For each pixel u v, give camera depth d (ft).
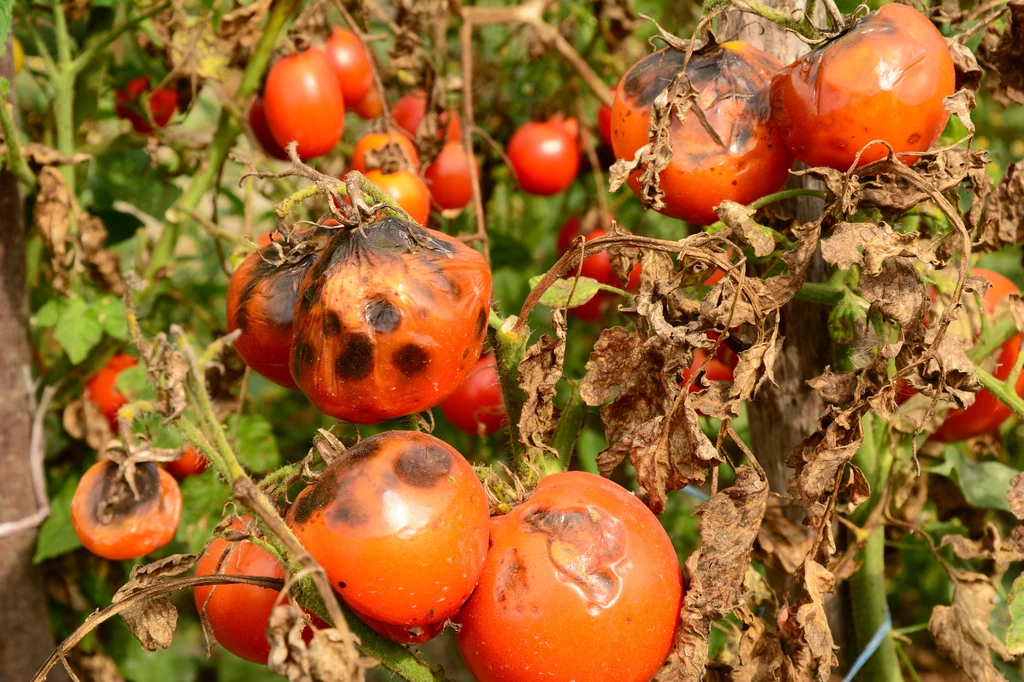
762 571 3.49
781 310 3.13
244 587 2.71
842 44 2.68
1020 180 2.85
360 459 2.54
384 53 4.73
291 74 3.52
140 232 4.12
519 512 2.62
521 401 2.74
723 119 2.77
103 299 3.67
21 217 3.64
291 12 3.54
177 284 5.02
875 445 3.16
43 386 3.82
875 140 2.65
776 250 2.95
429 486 2.52
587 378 2.73
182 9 3.77
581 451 3.98
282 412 5.03
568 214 5.04
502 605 2.56
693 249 2.65
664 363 2.69
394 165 3.52
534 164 4.07
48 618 3.75
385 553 2.48
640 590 2.57
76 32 4.06
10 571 3.66
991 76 3.01
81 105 3.84
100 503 2.77
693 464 2.68
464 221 4.43
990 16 2.90
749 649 2.81
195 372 2.46
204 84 3.83
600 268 3.90
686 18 4.21
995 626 3.47
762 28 3.04
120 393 3.72
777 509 3.15
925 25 2.69
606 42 4.18
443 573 2.50
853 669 3.22
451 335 2.55
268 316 2.72
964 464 3.48
